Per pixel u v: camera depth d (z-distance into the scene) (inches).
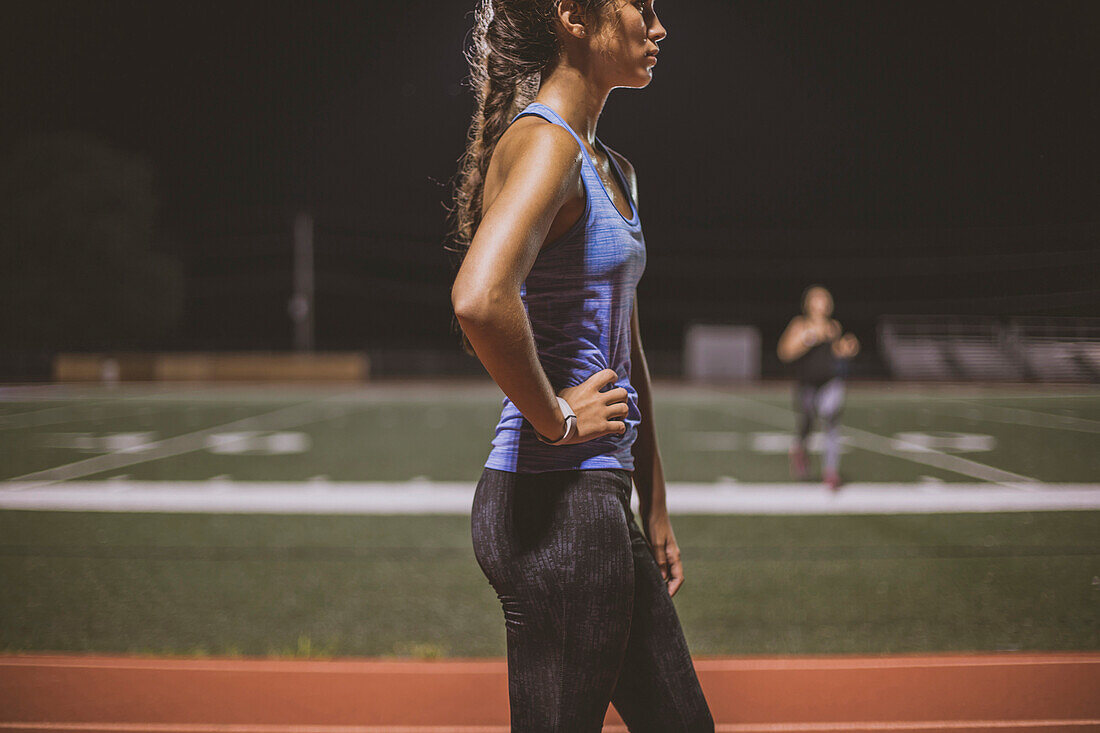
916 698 128.5
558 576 55.5
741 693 130.8
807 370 353.4
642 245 61.5
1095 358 1600.6
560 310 58.0
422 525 283.4
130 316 1782.7
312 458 466.3
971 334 1694.1
